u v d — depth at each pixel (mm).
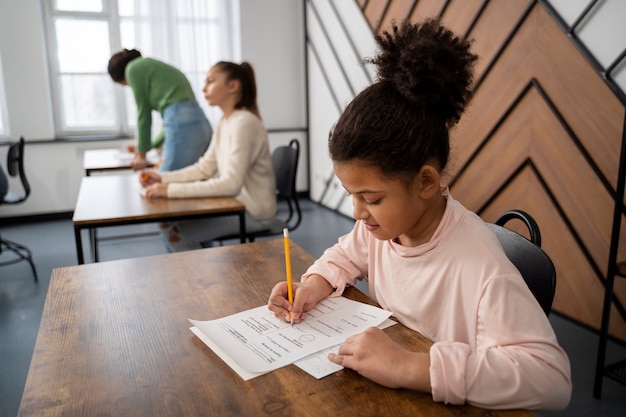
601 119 1921
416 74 658
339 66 4020
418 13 2918
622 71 1833
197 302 916
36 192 4180
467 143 2572
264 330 787
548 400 574
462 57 704
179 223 2170
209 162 2289
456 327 730
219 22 4406
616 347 1965
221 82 2178
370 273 939
